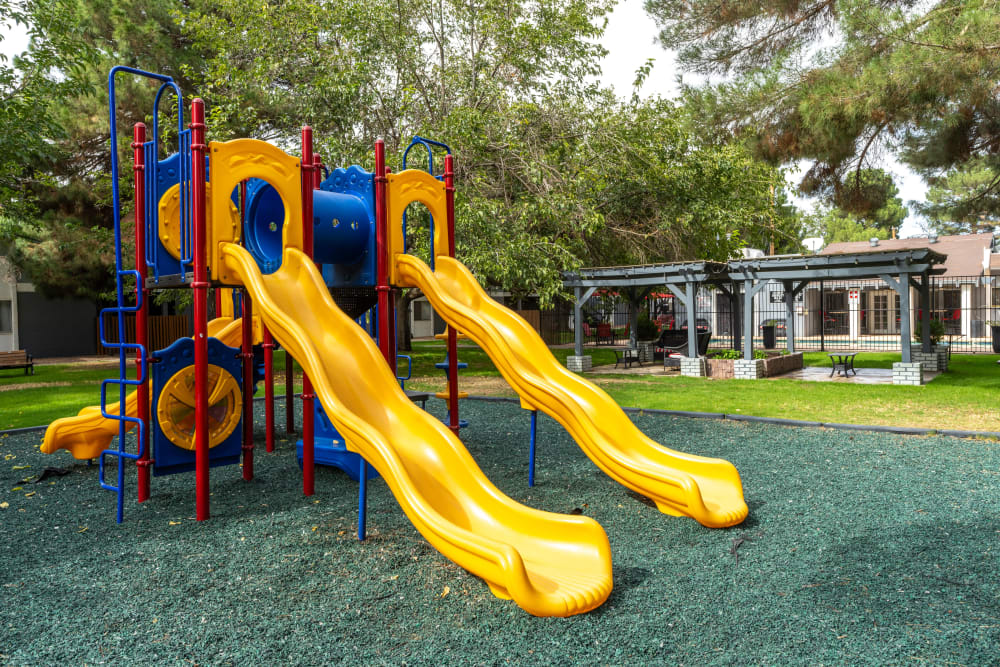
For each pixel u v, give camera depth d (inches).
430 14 623.2
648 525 183.2
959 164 466.9
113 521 192.2
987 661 107.8
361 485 173.0
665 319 1264.8
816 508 195.3
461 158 551.2
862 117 387.5
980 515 185.2
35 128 490.0
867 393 469.1
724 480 192.9
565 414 211.5
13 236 648.4
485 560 126.6
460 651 114.0
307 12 575.2
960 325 1207.6
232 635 120.4
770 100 433.7
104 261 737.0
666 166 648.4
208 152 197.0
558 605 124.1
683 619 124.7
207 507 193.5
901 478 227.9
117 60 649.0
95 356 1015.0
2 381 605.9
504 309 242.1
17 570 153.5
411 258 244.7
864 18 374.3
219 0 620.4
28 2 489.4
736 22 469.1
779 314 1304.1
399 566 154.7
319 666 109.3
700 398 448.5
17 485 236.1
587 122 625.9
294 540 173.5
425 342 1262.3
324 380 169.5
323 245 233.0
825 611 127.0
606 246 735.7
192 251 201.2
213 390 225.8
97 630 122.9
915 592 135.1
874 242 1346.0
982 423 335.3
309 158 217.3
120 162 645.9
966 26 341.1
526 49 609.0
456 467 165.6
